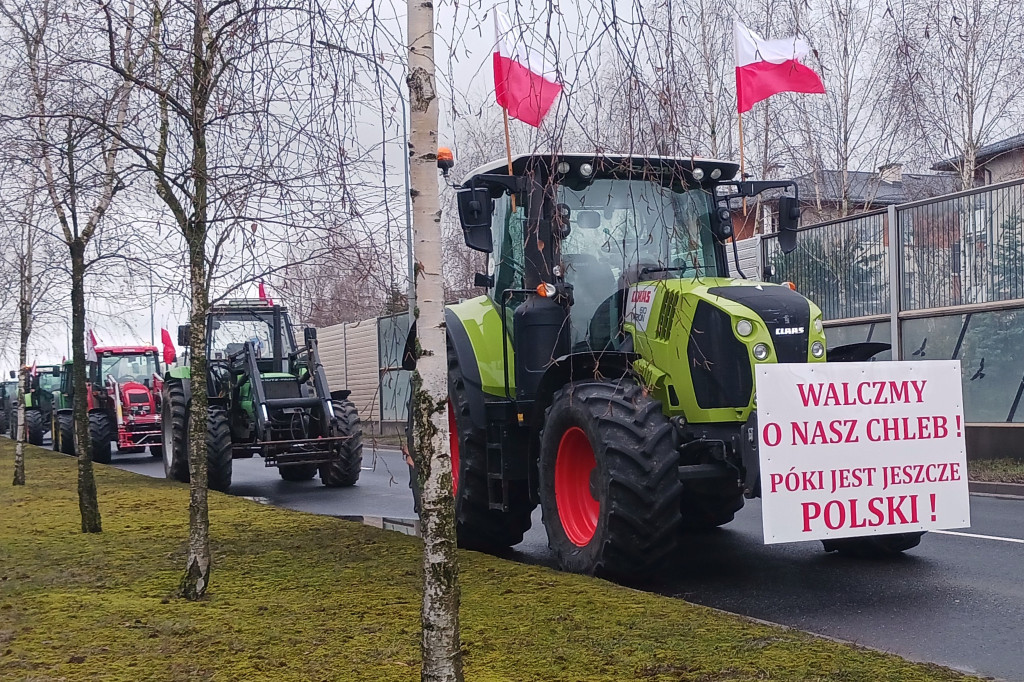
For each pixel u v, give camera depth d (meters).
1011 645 4.81
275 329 14.47
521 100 4.28
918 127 10.11
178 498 10.92
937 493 5.81
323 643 4.57
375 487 14.31
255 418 13.59
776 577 6.56
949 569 6.64
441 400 3.50
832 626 5.26
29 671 4.22
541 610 5.09
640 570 6.02
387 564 6.59
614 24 3.72
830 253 15.43
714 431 6.27
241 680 4.05
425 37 3.49
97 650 4.54
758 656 4.18
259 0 4.83
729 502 8.23
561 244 6.44
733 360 6.23
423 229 3.50
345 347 28.81
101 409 21.62
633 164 4.32
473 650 4.37
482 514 7.64
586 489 6.62
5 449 23.78
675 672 3.98
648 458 5.92
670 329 6.41
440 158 5.76
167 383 15.58
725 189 7.19
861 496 5.67
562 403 6.48
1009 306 12.53
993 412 12.82
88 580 6.21
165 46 5.62
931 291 13.69
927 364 5.84
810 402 5.61
